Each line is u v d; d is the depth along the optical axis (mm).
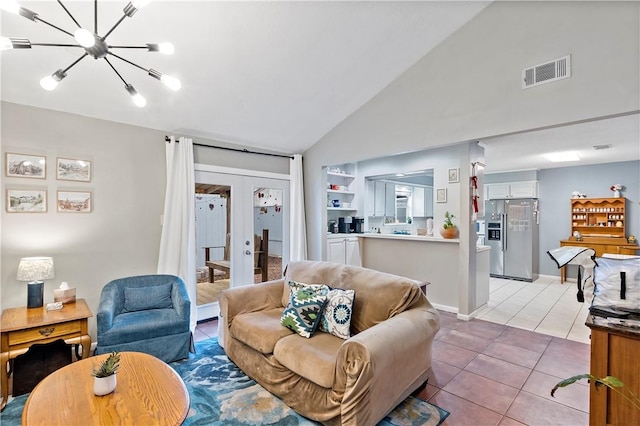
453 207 4590
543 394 2295
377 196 6258
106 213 3236
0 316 2441
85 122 3117
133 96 2168
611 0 2465
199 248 3967
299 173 4984
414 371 2180
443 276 4312
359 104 4223
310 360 1981
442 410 2105
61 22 2221
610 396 1513
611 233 5824
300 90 3637
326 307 2430
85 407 1469
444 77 3447
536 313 4148
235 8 2477
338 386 1815
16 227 2766
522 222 6289
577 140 4148
